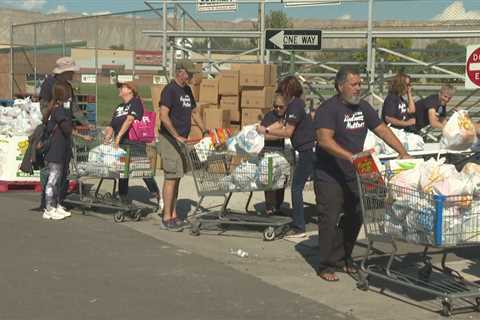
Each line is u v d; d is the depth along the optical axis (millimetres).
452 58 14242
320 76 15484
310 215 10164
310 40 13750
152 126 10648
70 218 10133
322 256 6996
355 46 15227
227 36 14609
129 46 21266
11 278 6871
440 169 5965
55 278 6910
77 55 23031
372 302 6316
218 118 13109
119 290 6547
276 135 8609
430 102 10695
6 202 11477
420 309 6125
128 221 9969
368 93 13812
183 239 8828
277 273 7344
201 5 15109
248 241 8695
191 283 6844
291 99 8773
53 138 9875
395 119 10602
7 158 12812
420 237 6047
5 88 26500
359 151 6879
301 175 8727
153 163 10781
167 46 15531
